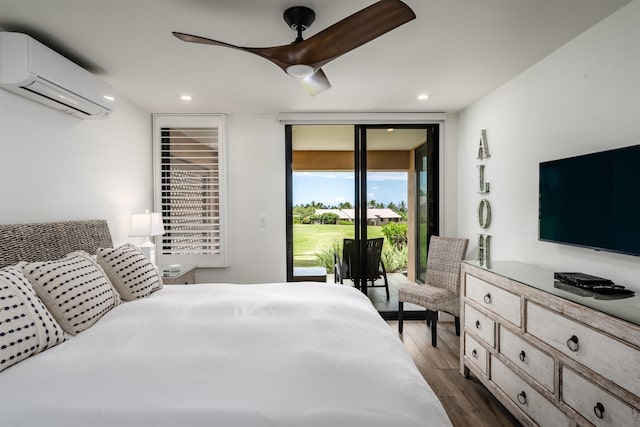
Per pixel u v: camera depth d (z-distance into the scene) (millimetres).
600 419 1333
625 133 1696
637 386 1180
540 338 1702
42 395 999
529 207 2473
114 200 2945
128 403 968
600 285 1662
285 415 927
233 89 2914
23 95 1967
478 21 1839
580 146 1989
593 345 1369
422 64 2406
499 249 2877
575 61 2025
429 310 3160
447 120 3756
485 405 2189
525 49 2176
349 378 1097
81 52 2189
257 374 1116
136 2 1646
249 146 3773
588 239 1812
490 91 2994
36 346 1267
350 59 2318
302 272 4102
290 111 3633
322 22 1846
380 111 3646
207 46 2115
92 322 1605
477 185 3262
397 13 1354
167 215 3727
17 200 1951
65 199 2336
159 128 3643
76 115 2396
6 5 1657
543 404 1676
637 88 1632
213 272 3787
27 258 1830
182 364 1174
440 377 2557
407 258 3947
